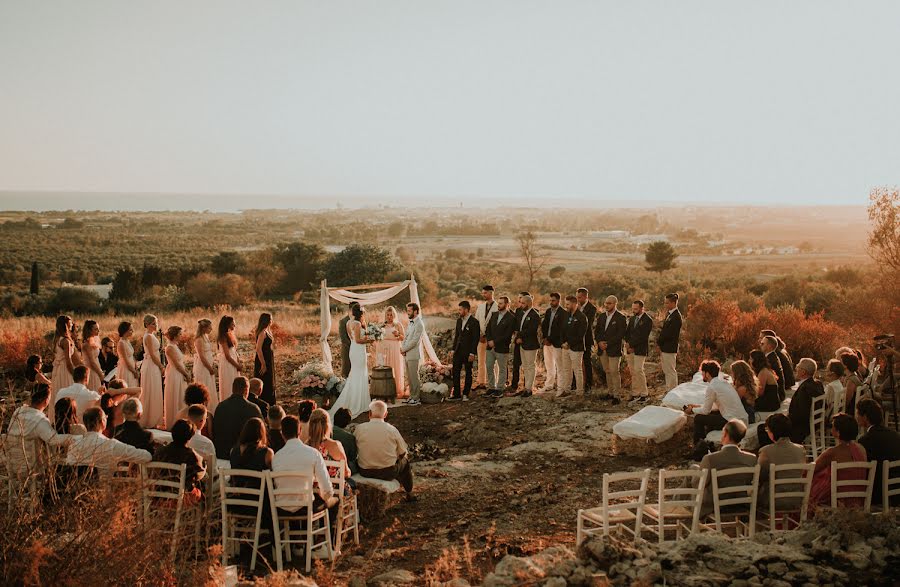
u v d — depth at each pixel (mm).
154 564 5207
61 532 5062
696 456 8602
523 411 12641
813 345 15797
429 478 9148
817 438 9469
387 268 58750
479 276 78875
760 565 5172
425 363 15242
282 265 63281
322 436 7488
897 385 10695
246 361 18594
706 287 58969
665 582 4984
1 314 39406
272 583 5574
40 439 6875
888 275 16109
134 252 119312
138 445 7137
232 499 6539
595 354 14383
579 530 6254
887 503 6293
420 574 6000
